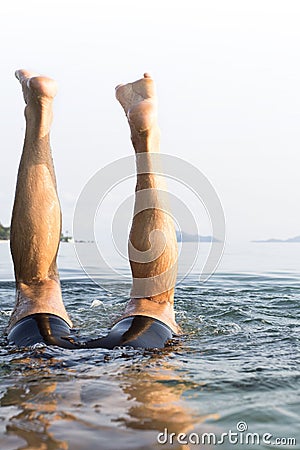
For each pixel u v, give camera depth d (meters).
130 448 2.36
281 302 6.32
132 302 4.35
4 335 4.05
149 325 4.07
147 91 4.49
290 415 2.78
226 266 11.17
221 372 3.39
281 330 4.72
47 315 4.04
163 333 4.05
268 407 2.87
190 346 4.03
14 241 4.30
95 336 3.94
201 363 3.57
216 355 3.81
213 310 5.71
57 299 4.25
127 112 4.52
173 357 3.67
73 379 3.12
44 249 4.31
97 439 2.43
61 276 8.76
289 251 19.09
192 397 2.97
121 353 3.59
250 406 2.87
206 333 4.52
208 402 2.91
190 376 3.29
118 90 4.61
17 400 2.84
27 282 4.34
